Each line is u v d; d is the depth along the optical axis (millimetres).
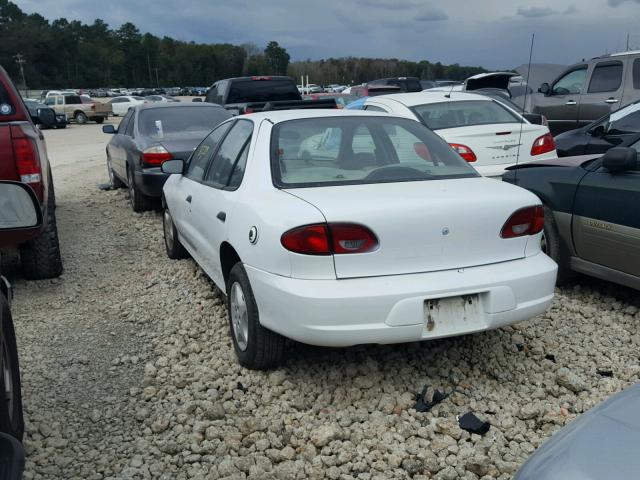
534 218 3781
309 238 3416
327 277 3438
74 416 3670
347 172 4047
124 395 3900
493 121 7965
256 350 3895
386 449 3250
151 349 4551
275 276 3568
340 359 4176
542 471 1847
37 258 6047
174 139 8867
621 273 4758
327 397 3738
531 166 5715
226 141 5023
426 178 4070
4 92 6035
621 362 4121
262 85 15109
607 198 4730
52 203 6496
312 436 3357
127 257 7000
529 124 7758
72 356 4461
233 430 3480
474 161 7348
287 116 4484
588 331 4586
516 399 3701
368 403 3674
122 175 10391
